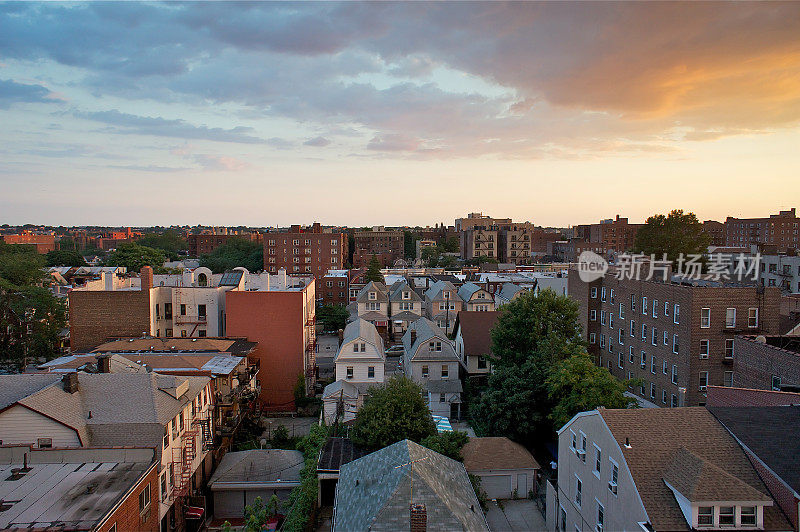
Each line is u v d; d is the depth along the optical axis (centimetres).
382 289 9531
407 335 7062
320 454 3481
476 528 2094
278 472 3547
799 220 16088
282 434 4375
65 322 6288
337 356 5281
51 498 2198
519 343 4809
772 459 2052
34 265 8275
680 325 4553
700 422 2347
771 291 4447
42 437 2711
